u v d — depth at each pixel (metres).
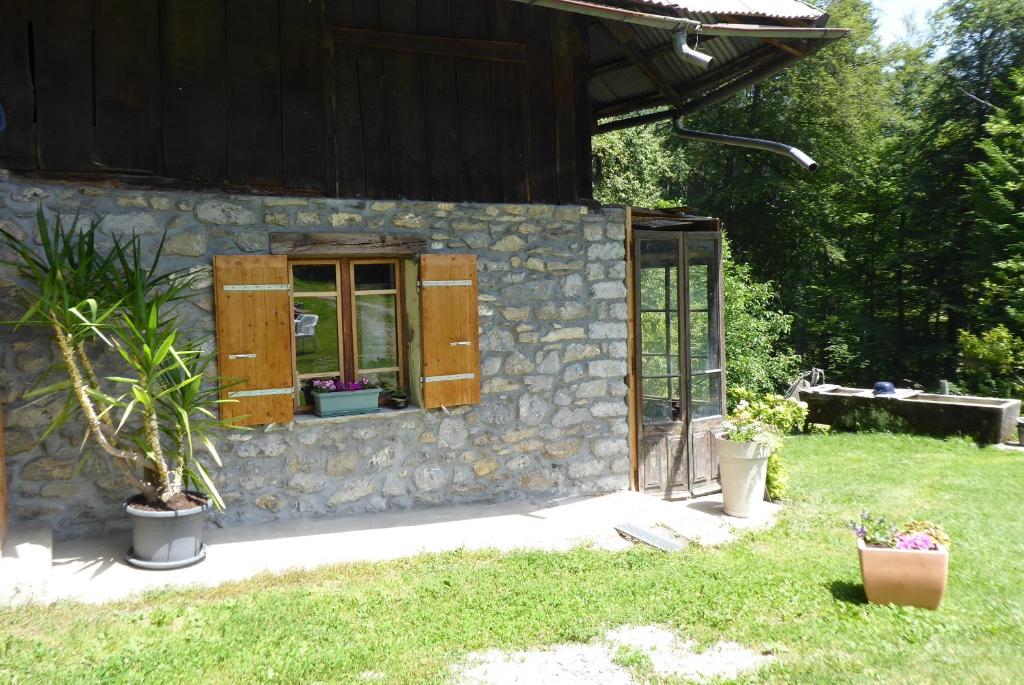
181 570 4.23
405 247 5.46
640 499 6.21
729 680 3.19
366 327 5.61
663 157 18.50
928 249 18.14
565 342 6.13
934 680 3.22
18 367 4.44
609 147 15.54
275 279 5.01
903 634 3.69
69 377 4.20
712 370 7.01
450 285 5.59
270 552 4.56
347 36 5.30
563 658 3.38
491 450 5.87
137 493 4.75
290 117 5.12
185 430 4.32
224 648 3.31
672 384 6.75
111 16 4.62
